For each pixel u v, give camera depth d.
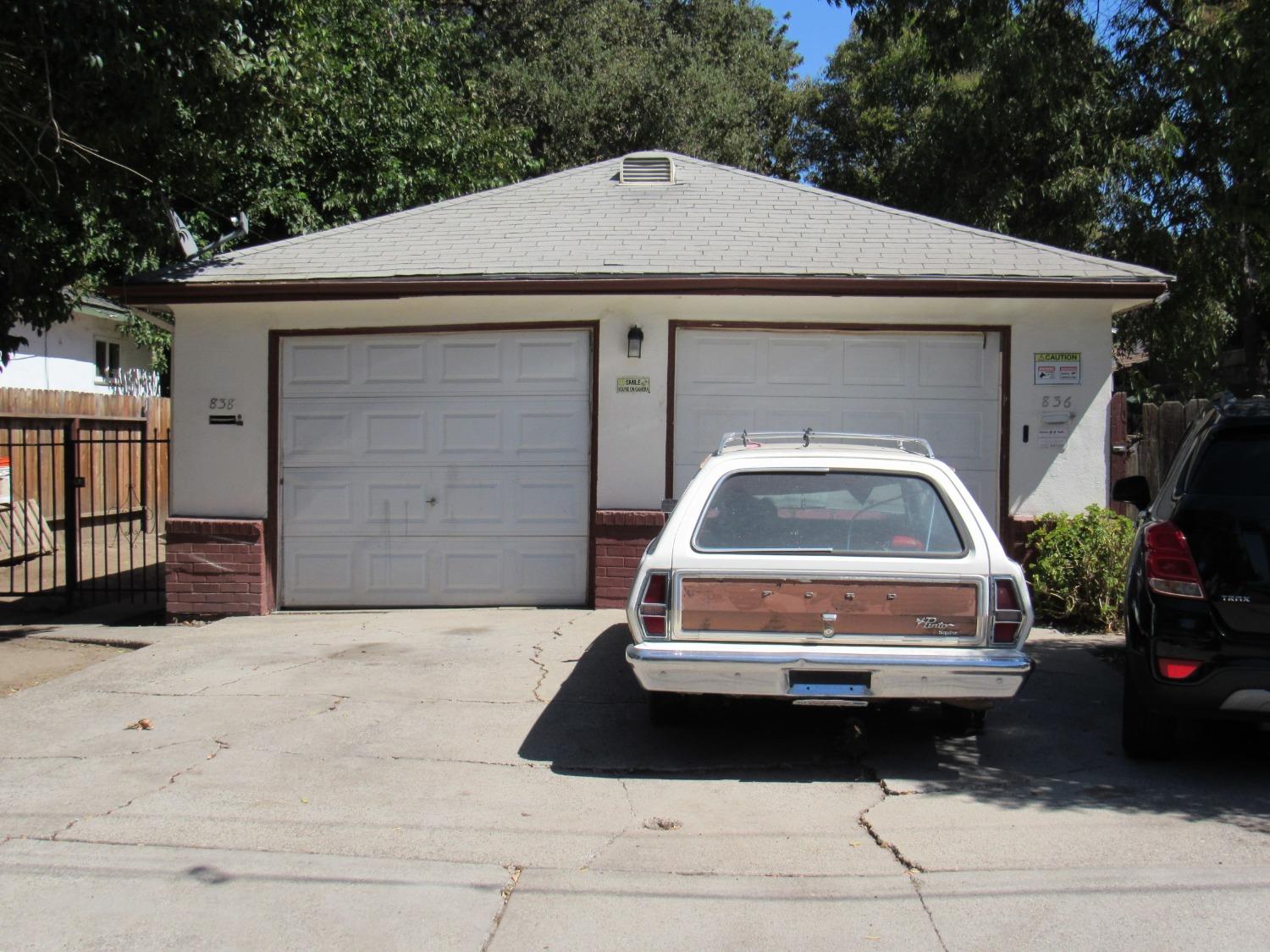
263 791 5.37
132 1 8.00
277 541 10.13
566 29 27.44
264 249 10.38
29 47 8.09
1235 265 15.45
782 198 11.29
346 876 4.39
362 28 16.33
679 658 5.37
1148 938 3.83
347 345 10.08
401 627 9.19
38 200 9.32
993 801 5.25
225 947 3.83
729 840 4.77
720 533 5.61
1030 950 3.77
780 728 6.43
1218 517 5.18
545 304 9.77
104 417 16.97
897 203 21.30
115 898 4.20
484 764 5.78
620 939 3.88
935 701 5.56
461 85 20.95
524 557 10.02
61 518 16.33
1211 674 5.10
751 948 3.81
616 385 9.72
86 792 5.35
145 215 9.78
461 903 4.16
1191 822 4.94
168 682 7.44
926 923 3.97
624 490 9.74
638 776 5.63
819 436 6.83
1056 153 17.59
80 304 11.74
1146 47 14.70
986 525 5.53
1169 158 15.13
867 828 4.91
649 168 11.77
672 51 28.08
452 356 10.01
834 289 9.21
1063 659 8.03
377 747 6.05
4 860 4.55
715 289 9.26
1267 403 5.64
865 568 5.40
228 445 10.05
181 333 10.05
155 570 13.00
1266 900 4.12
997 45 13.52
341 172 16.56
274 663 7.96
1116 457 10.18
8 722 6.57
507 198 11.45
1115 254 17.17
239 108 9.52
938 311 9.62
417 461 10.06
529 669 7.72
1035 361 9.60
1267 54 9.24
